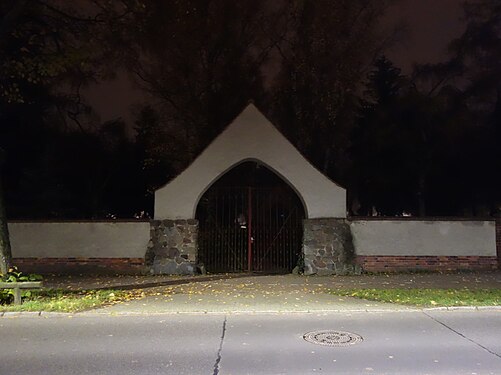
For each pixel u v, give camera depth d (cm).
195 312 1023
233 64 2517
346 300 1143
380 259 1648
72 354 727
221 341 799
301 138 2425
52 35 1373
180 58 2409
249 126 1678
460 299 1116
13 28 1305
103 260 1645
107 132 2927
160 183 2816
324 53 2377
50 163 2655
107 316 991
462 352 730
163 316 993
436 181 3120
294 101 2438
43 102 2572
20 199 2516
